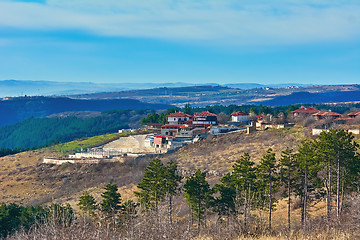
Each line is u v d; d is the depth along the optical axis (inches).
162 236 1187.9
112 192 3046.3
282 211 3002.0
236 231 1625.2
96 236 1154.7
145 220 1242.6
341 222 1856.5
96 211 2955.2
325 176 2824.8
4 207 2972.4
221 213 2896.2
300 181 2844.5
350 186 2861.7
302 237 1453.0
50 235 1184.2
